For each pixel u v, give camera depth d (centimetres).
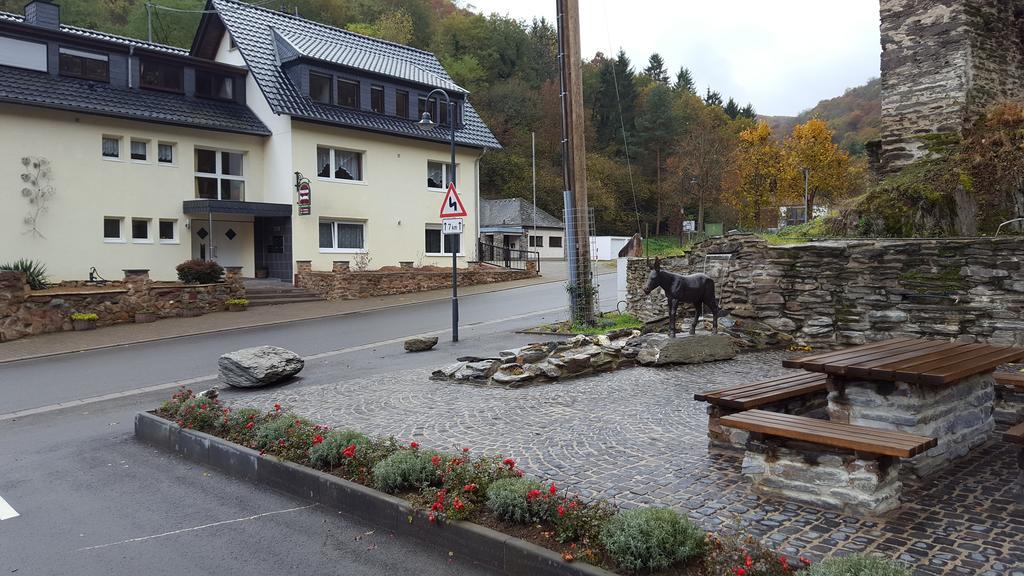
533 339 1502
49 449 789
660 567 376
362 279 2561
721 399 577
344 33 3394
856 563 335
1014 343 939
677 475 539
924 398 514
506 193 6344
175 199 2477
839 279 1107
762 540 410
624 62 7269
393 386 1006
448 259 3231
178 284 2136
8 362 1454
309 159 2703
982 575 360
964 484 498
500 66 7069
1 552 495
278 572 445
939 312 1009
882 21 1485
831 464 456
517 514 449
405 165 3050
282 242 2691
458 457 567
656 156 6869
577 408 799
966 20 1359
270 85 2662
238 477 652
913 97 1434
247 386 1061
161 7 4019
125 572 455
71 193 2216
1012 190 1183
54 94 2172
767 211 6097
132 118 2320
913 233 1204
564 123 1578
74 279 2222
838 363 526
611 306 2111
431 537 473
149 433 802
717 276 1248
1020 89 1479
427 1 7081
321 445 594
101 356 1502
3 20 2136
